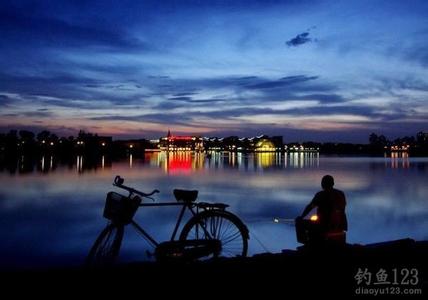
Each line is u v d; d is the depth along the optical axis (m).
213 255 6.99
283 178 78.31
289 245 17.92
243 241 7.21
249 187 58.25
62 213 31.00
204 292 5.80
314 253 7.36
